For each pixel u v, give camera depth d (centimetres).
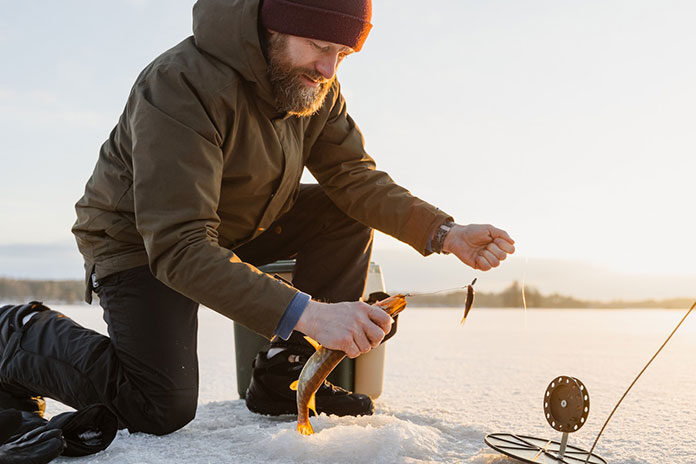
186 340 216
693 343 564
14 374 219
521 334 666
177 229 181
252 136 205
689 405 277
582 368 403
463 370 400
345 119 243
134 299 213
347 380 268
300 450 182
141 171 185
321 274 247
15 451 165
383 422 215
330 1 187
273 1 189
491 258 212
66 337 217
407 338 627
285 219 252
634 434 222
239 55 194
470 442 209
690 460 188
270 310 174
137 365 210
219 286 176
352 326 169
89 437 187
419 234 226
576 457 175
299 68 194
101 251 217
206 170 188
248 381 284
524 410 266
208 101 192
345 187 240
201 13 199
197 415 251
